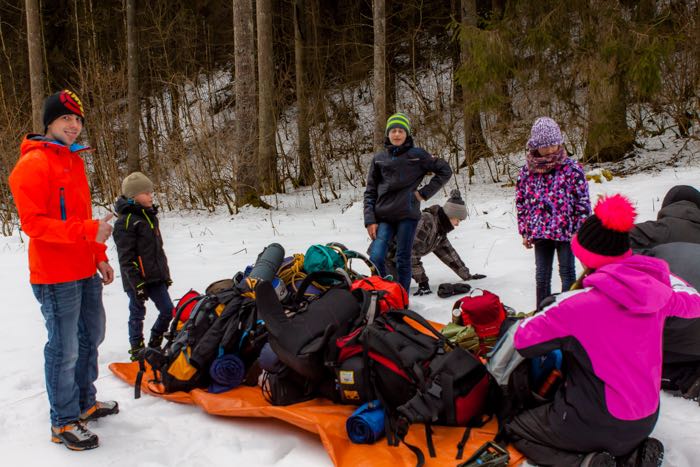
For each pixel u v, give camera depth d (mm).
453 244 7387
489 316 3656
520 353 2650
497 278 5797
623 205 2449
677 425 2992
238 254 7898
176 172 13352
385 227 5090
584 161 11594
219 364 3553
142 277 4207
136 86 16578
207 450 3037
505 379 2875
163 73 20906
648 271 2451
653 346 2490
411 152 4945
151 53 21234
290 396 3334
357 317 3451
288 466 2857
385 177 5004
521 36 11250
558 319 2512
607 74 10484
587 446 2594
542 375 2969
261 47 13797
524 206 4367
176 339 3770
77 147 3016
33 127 14828
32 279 2980
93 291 3217
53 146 2920
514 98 12359
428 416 2889
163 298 4309
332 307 3436
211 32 22375
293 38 19859
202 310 3746
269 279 3965
